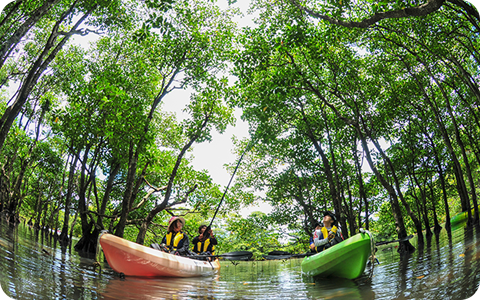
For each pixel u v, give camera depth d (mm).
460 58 14109
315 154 18828
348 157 18938
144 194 19875
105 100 12164
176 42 14812
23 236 12000
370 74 14695
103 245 6535
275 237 23516
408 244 11273
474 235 9195
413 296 3404
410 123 17703
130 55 16703
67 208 17000
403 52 14195
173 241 8375
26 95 10914
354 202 20203
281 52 12719
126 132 12461
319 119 16406
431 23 12031
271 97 12922
